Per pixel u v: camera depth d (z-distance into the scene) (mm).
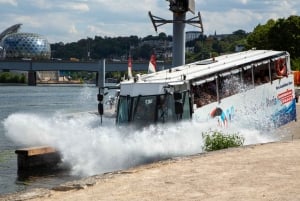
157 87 20578
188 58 178250
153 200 9016
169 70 24266
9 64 165625
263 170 11219
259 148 14594
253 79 24750
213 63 24625
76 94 128500
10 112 65625
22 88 188500
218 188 9695
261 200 8648
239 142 18500
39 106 78938
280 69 26734
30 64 164500
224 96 22922
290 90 27406
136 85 21062
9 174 21078
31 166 21641
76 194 9836
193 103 21281
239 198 8844
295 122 27766
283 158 12656
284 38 89375
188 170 11695
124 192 9773
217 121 22297
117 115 21312
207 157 13438
